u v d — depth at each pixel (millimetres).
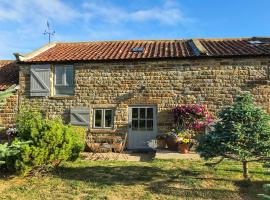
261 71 12305
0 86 14203
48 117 13766
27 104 14016
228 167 9211
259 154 7176
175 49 14164
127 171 9016
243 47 13586
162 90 12969
